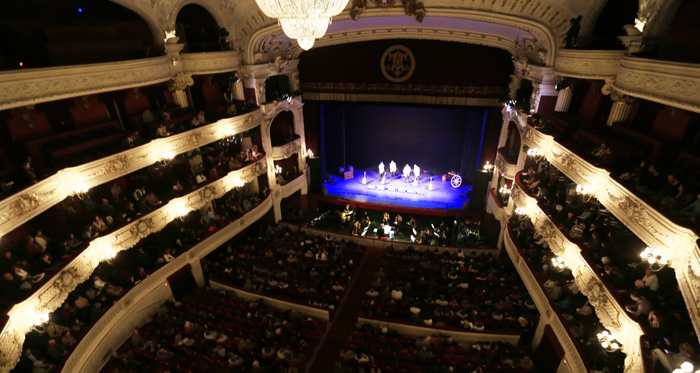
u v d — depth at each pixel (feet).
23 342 32.01
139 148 46.70
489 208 70.59
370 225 81.82
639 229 28.25
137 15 50.88
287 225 76.43
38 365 32.55
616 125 40.01
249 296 51.75
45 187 36.04
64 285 36.09
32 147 39.70
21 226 39.63
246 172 64.54
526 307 46.93
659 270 28.73
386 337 42.80
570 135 43.52
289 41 69.21
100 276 45.75
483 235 73.77
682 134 32.55
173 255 51.24
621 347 29.73
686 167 31.42
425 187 87.20
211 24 60.80
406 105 75.97
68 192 39.22
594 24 43.29
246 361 41.11
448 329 43.88
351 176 94.53
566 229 39.09
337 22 60.95
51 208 41.98
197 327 44.80
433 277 55.06
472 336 43.75
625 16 40.14
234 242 66.95
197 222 61.57
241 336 43.91
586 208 39.45
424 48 69.10
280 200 77.56
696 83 22.98
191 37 61.05
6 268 35.96
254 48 61.87
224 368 41.27
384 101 76.74
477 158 83.05
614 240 34.42
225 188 60.75
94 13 47.39
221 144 62.23
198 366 40.88
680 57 30.04
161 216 50.14
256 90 64.95
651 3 30.48
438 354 40.52
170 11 49.39
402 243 67.87
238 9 58.08
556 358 38.86
